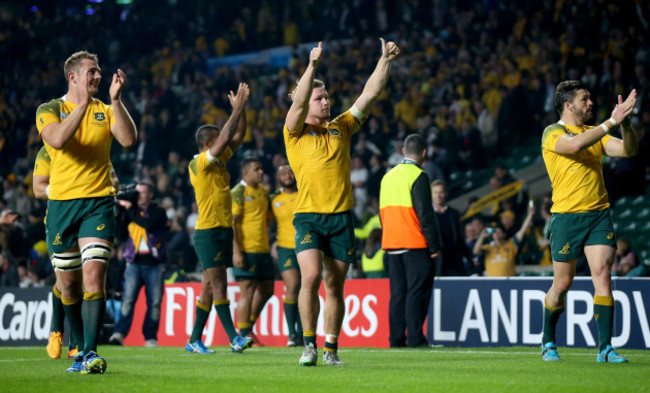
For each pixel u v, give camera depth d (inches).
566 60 2404.0
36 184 861.2
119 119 713.0
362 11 3299.7
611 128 765.9
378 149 2500.0
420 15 3179.1
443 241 1305.4
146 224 1362.0
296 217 770.8
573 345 1098.1
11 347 1359.5
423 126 2502.5
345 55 3169.3
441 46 2933.1
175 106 3262.8
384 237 1162.6
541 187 2180.1
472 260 1396.4
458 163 2362.2
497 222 1764.3
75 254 748.6
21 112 3390.7
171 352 1109.1
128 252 1374.3
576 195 806.5
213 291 1057.5
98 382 621.0
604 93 2263.8
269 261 1238.9
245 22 3627.0
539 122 2436.0
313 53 740.0
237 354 1027.9
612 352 799.7
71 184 721.6
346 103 2834.6
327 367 755.4
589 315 1089.4
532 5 2810.0
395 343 1165.1
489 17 2908.5
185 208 2504.9
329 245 768.9
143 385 599.8
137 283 1380.4
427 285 1133.1
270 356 977.5
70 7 4077.3
